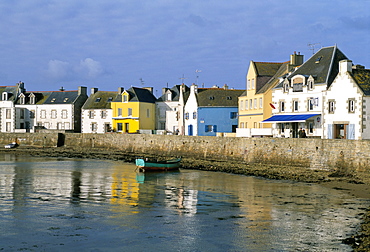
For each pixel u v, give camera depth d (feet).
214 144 176.96
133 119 274.57
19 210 82.23
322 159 135.95
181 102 258.37
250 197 96.68
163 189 107.45
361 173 123.75
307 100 170.09
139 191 104.42
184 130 253.85
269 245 62.49
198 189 107.45
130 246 62.28
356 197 96.48
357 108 147.64
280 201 92.07
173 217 77.87
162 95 293.84
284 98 180.96
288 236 66.54
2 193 99.71
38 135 253.24
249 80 212.02
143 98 281.74
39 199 93.04
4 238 65.26
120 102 278.26
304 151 141.79
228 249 61.16
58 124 293.43
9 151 226.99
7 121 294.87
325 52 178.81
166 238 65.77
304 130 163.53
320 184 114.01
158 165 144.36
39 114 297.53
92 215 78.84
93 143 239.09
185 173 139.54
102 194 100.07
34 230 69.26
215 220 75.82
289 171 135.13
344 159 129.59
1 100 303.07
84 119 289.12
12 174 134.00
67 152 219.82
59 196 96.84
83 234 67.41
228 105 238.89
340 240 64.28
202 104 239.71
